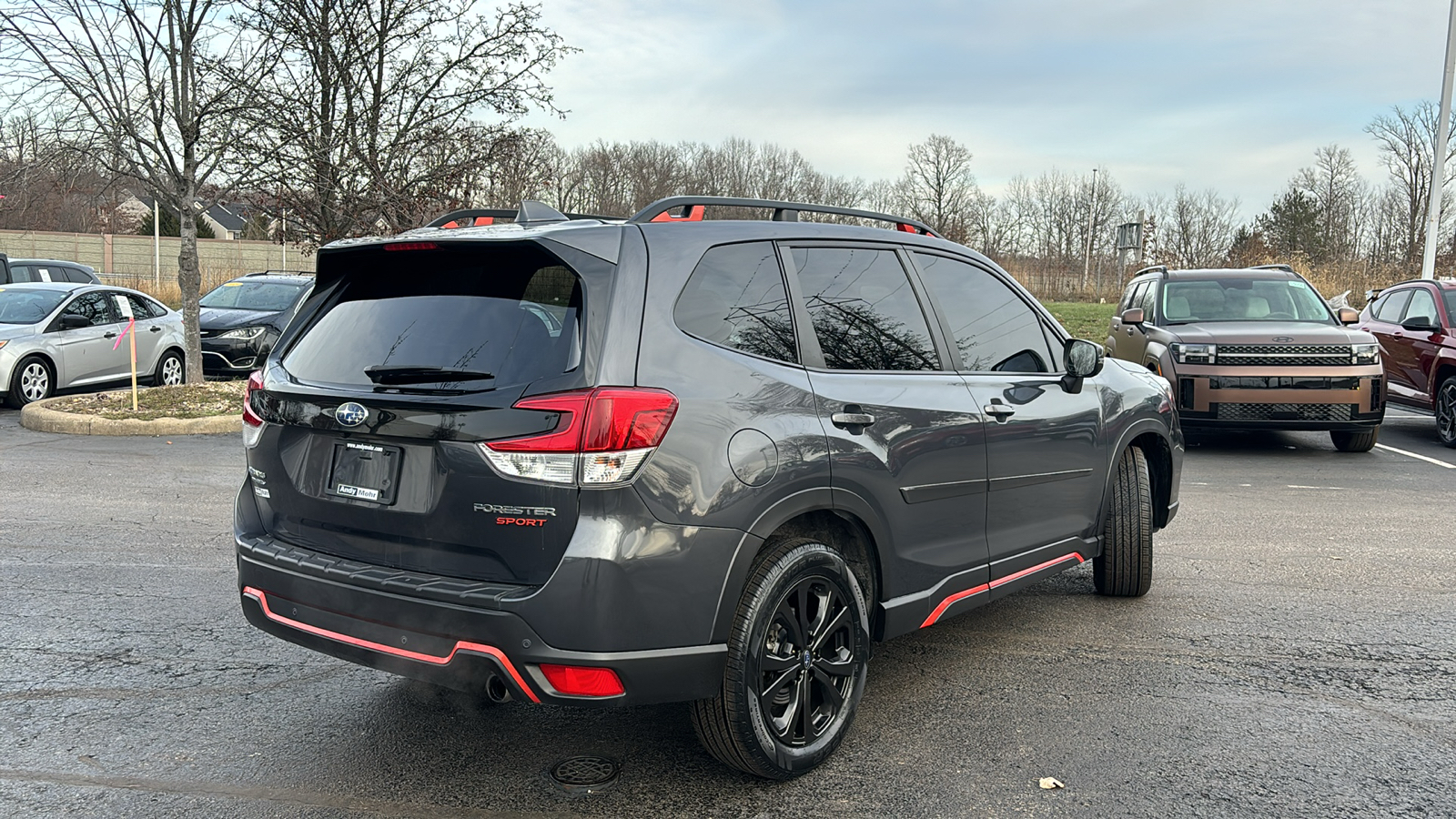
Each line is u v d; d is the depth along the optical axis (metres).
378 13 14.12
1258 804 3.14
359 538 3.14
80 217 56.06
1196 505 7.96
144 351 14.70
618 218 3.59
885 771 3.36
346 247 3.36
